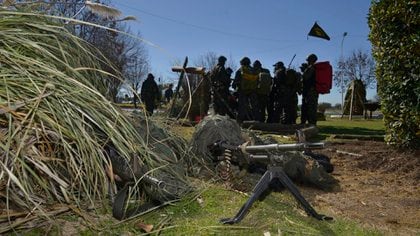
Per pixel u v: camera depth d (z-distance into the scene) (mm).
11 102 2902
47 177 2945
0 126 2867
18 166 2738
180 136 4660
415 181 4824
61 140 2988
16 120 2869
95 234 2662
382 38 6484
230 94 11344
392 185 4629
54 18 3654
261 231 2834
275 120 11219
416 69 5887
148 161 3355
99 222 2834
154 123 4254
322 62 10727
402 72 6090
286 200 3658
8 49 3209
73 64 3697
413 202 3883
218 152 4312
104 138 3311
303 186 4316
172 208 3232
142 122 3973
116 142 3164
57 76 3182
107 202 3094
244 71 10562
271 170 3080
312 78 10703
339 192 4227
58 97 3115
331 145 7258
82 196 3094
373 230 3035
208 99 10633
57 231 2623
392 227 3158
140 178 3082
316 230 2930
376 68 6699
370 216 3418
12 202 2738
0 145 2646
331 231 2934
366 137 8219
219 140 4332
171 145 4266
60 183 2830
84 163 2951
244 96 10680
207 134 4434
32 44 3248
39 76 3139
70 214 2887
